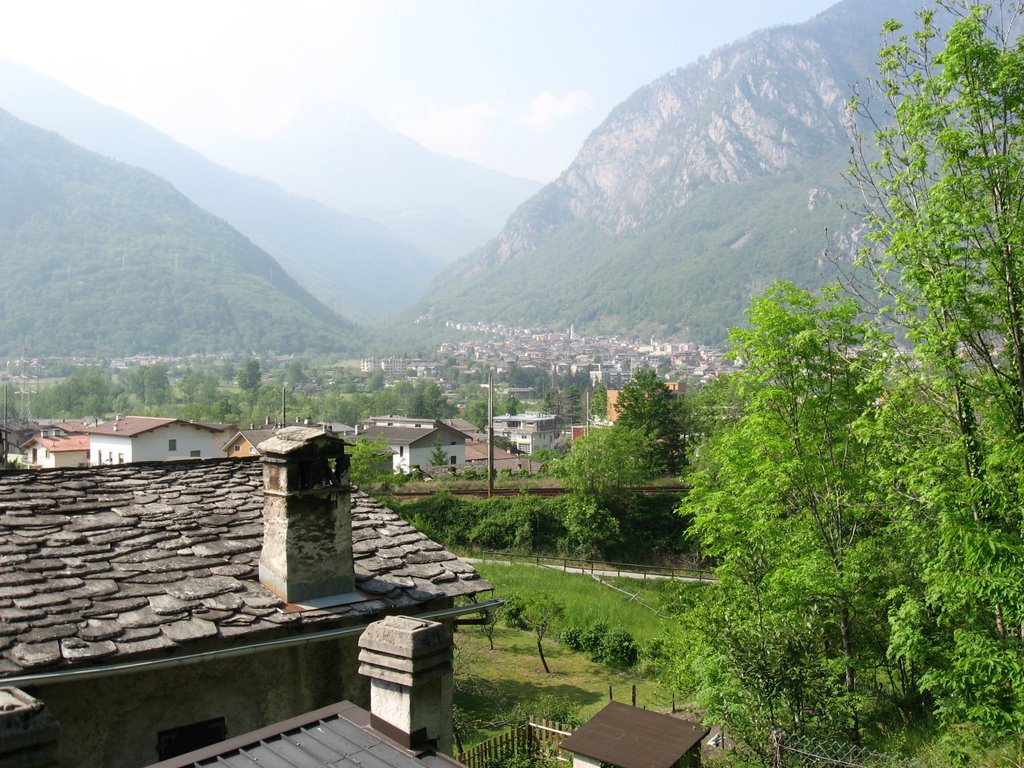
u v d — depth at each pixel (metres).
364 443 50.19
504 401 185.25
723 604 16.16
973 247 12.07
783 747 10.52
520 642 32.03
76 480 10.18
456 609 9.80
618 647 28.75
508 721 20.23
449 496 50.53
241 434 74.50
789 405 18.11
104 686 7.30
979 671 11.38
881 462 15.36
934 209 11.91
